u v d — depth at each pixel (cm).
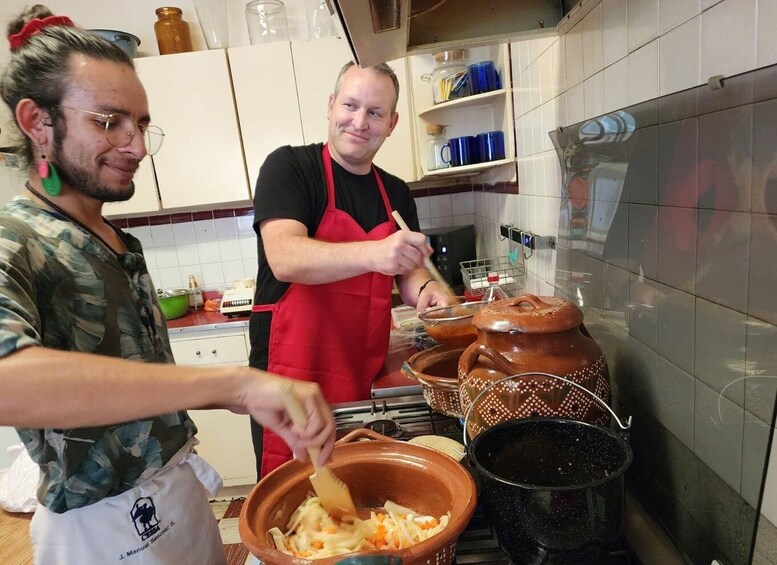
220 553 109
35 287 73
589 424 65
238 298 243
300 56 227
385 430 101
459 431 100
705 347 63
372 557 52
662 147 70
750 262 53
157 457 92
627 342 85
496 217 217
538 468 67
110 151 81
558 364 72
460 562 66
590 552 55
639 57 77
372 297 140
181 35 240
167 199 238
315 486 68
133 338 91
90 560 85
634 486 86
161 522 93
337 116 133
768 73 48
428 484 72
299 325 138
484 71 187
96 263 84
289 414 61
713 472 63
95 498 83
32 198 84
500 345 75
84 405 50
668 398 73
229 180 237
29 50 75
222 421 239
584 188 102
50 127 78
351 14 68
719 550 62
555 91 121
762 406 53
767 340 52
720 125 57
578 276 108
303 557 57
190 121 231
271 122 232
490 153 189
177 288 278
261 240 135
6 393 48
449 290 142
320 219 137
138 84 84
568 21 105
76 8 256
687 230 65
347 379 141
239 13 255
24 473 175
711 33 59
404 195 160
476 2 104
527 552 56
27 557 153
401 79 227
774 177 49
